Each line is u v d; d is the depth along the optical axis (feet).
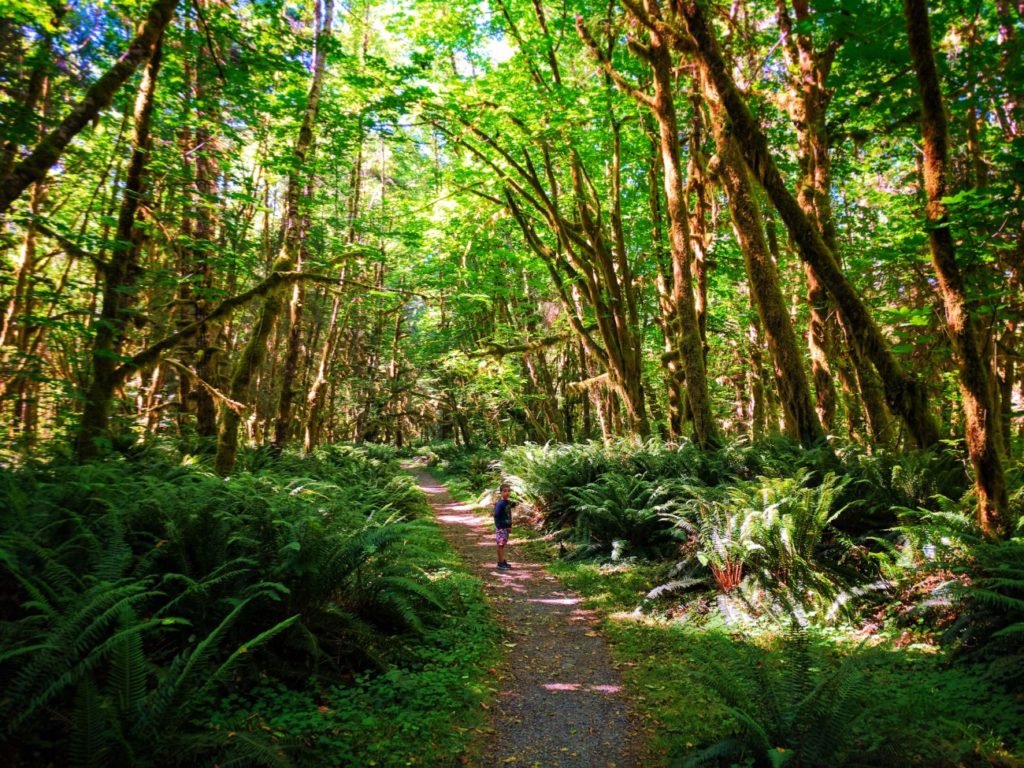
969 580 17.25
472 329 91.35
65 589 12.44
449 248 60.23
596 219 49.60
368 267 58.59
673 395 50.78
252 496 18.62
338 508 20.21
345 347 106.93
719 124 32.94
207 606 14.35
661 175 56.44
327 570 15.80
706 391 38.37
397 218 64.03
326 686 14.78
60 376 37.40
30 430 32.60
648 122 48.60
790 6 39.52
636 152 52.03
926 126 19.04
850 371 44.50
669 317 53.16
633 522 29.66
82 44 30.12
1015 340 33.63
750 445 36.47
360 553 16.56
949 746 10.78
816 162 35.14
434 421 133.18
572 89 41.45
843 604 19.65
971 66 22.30
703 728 13.70
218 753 10.48
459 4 45.03
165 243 39.55
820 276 25.08
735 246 54.65
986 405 18.28
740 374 75.15
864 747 11.77
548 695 16.24
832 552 22.47
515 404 82.38
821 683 11.34
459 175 51.39
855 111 29.40
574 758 12.94
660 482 31.68
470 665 17.33
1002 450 26.71
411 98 39.04
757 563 21.79
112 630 12.40
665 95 37.68
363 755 12.08
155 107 32.68
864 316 24.94
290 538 16.02
